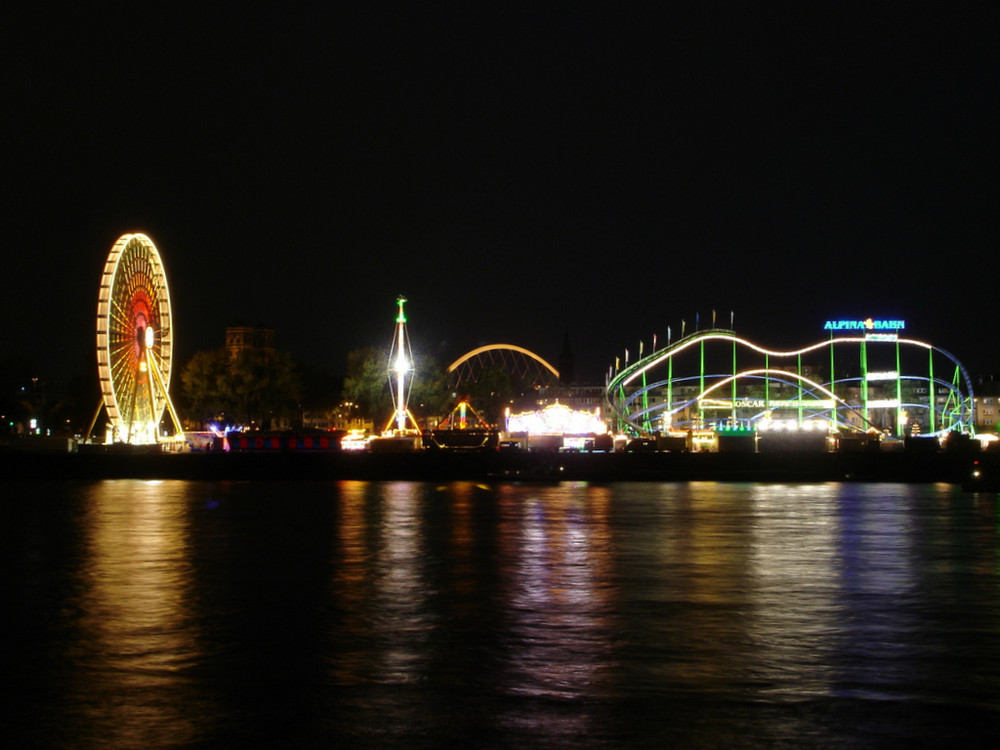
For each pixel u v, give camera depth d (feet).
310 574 126.00
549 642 86.53
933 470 356.38
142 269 403.13
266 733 61.67
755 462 374.63
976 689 71.46
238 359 568.00
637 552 147.95
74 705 67.72
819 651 83.20
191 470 380.17
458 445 430.61
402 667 77.66
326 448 454.81
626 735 61.21
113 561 138.82
